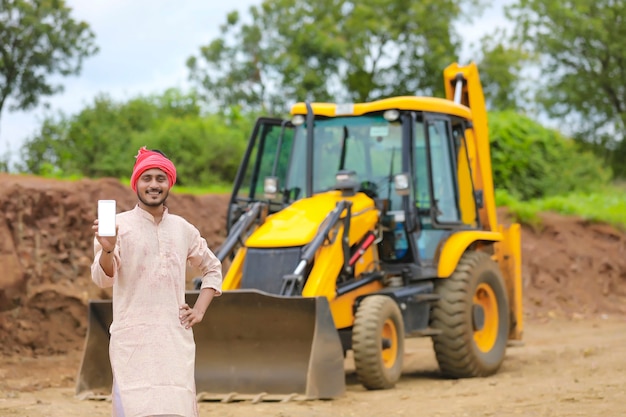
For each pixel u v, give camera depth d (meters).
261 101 34.06
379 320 9.45
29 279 12.66
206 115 28.83
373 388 9.48
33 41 23.56
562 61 37.56
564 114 37.88
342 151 10.55
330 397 8.75
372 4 34.47
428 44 34.50
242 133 26.30
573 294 18.94
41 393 9.17
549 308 18.28
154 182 5.05
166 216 5.15
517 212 20.23
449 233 10.76
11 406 8.12
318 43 33.34
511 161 24.03
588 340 14.29
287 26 34.25
